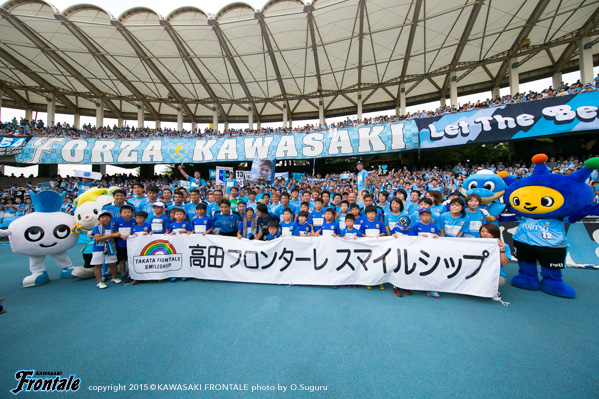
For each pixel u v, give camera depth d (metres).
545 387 1.97
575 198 3.67
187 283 4.58
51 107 22.97
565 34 15.89
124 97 23.92
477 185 4.67
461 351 2.45
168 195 5.83
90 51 17.33
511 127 13.54
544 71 19.41
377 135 16.86
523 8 14.15
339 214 5.68
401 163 22.34
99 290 4.29
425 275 3.94
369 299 3.77
